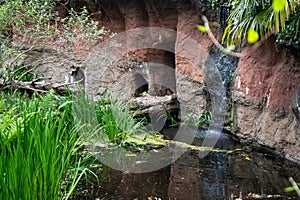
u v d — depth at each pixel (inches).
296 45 145.4
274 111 165.9
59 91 199.9
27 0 213.3
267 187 128.8
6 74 202.7
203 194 122.8
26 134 96.3
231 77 200.8
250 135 182.4
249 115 183.6
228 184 131.6
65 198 107.3
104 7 257.9
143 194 122.2
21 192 89.1
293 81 155.9
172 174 141.6
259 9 127.6
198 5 204.1
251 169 147.7
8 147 91.8
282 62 163.8
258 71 177.8
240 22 134.7
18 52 211.9
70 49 237.9
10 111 131.4
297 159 151.6
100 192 122.7
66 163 110.0
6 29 200.7
